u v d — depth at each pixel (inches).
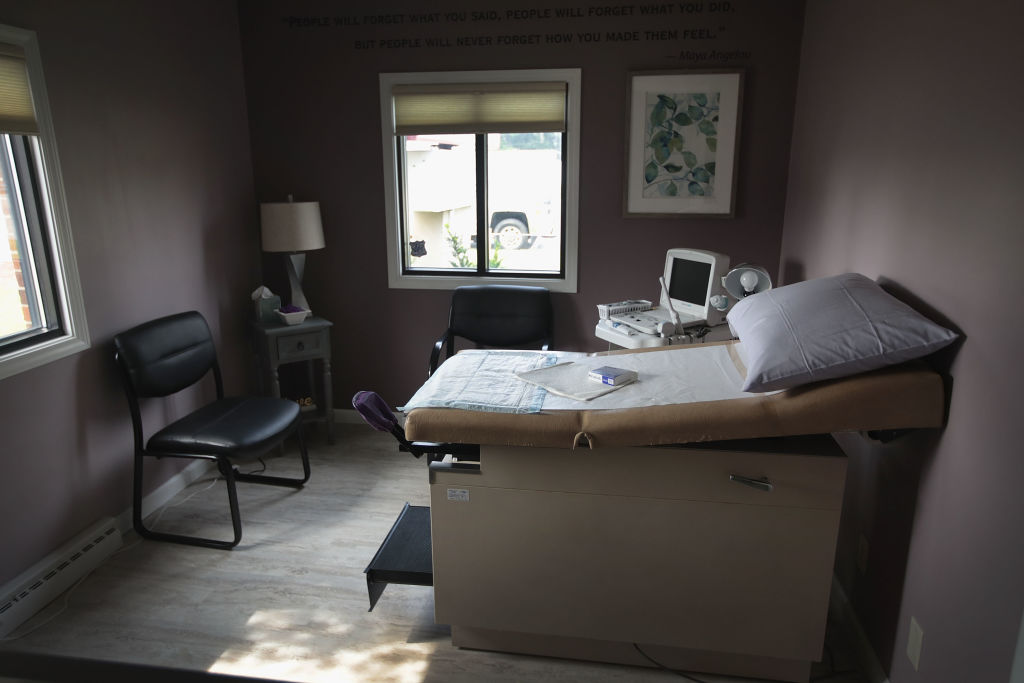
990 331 58.0
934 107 69.7
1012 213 54.9
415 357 157.8
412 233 155.5
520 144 146.6
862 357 68.0
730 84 132.4
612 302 148.0
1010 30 55.6
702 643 81.2
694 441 73.4
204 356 123.8
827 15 111.7
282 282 157.1
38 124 94.7
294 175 150.6
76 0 101.3
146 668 26.6
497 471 79.5
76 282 102.0
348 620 93.6
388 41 140.8
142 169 116.7
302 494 128.4
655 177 139.4
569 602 82.8
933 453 67.8
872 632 81.4
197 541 110.9
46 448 98.5
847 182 98.0
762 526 75.7
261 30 144.2
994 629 55.3
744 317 84.7
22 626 91.9
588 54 135.6
